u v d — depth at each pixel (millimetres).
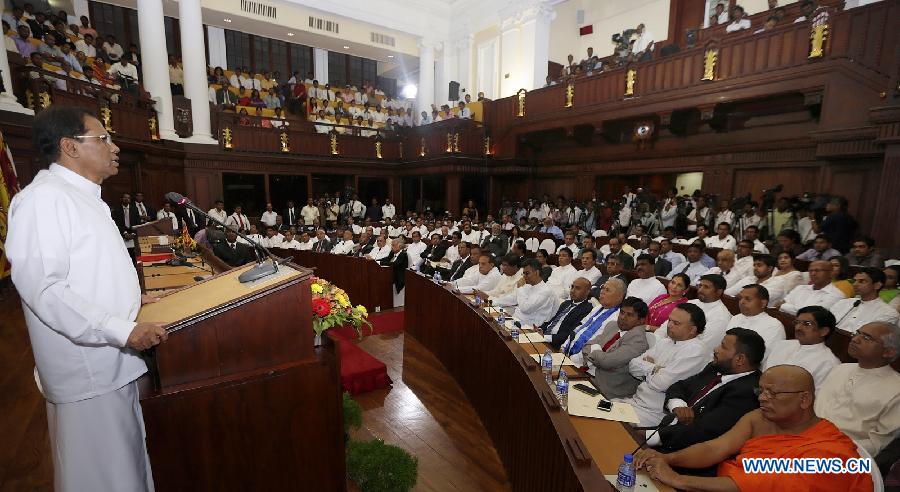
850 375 2473
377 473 2646
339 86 18141
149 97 10133
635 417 2314
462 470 2961
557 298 4828
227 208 13141
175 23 14039
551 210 11828
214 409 1695
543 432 2102
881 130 6000
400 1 15266
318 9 14117
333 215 13867
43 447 2484
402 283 7289
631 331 3184
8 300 5016
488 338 3395
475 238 9922
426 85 16266
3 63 6445
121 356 1562
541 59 13750
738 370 2344
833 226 6125
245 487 1796
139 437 1665
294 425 1876
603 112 10812
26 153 6660
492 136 14234
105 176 1619
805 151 8578
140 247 5664
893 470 2049
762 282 5004
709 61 8711
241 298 1725
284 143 13484
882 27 6742
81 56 9336
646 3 13977
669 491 1739
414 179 16000
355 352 4586
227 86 13484
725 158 9766
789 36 7715
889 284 4340
